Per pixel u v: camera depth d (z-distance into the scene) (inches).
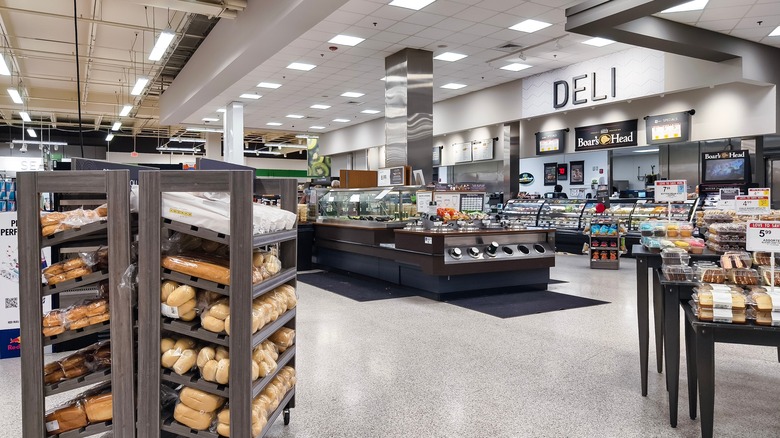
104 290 90.2
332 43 378.0
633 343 178.2
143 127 882.8
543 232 287.9
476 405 124.4
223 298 86.7
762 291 103.3
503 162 541.0
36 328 83.6
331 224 355.9
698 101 397.4
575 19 269.0
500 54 410.3
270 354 96.8
